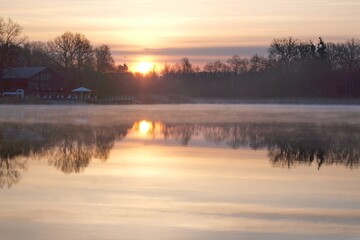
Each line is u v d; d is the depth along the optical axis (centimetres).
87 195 2480
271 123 7125
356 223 2025
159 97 16288
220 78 19700
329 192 2597
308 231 1912
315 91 16975
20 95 13350
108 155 3928
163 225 1975
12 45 13812
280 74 18000
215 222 2022
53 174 3044
